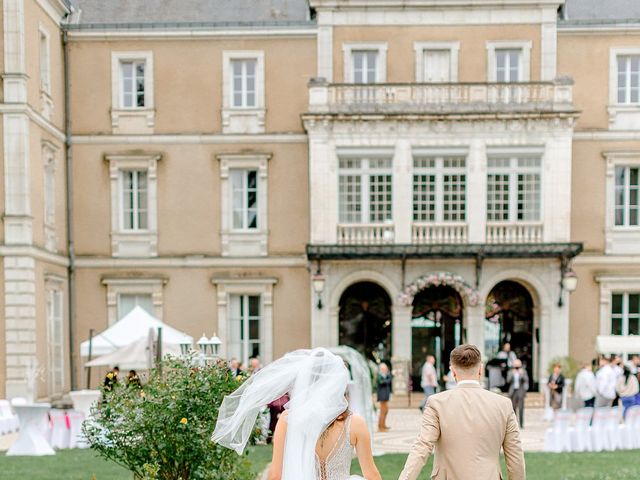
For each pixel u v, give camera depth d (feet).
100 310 79.77
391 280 76.54
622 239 79.77
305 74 80.02
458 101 75.72
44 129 72.02
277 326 79.66
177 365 27.89
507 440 16.85
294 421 16.38
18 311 65.57
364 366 55.77
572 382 72.02
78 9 81.46
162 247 80.02
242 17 81.15
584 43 79.97
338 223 75.77
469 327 75.87
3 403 60.44
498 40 79.20
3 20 65.26
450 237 75.41
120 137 79.87
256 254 79.87
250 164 80.02
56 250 75.15
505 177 76.13
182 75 80.18
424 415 17.26
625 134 79.66
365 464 16.48
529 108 74.69
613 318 80.07
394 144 75.72
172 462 26.14
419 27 79.41
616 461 43.75
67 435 50.55
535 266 76.13
